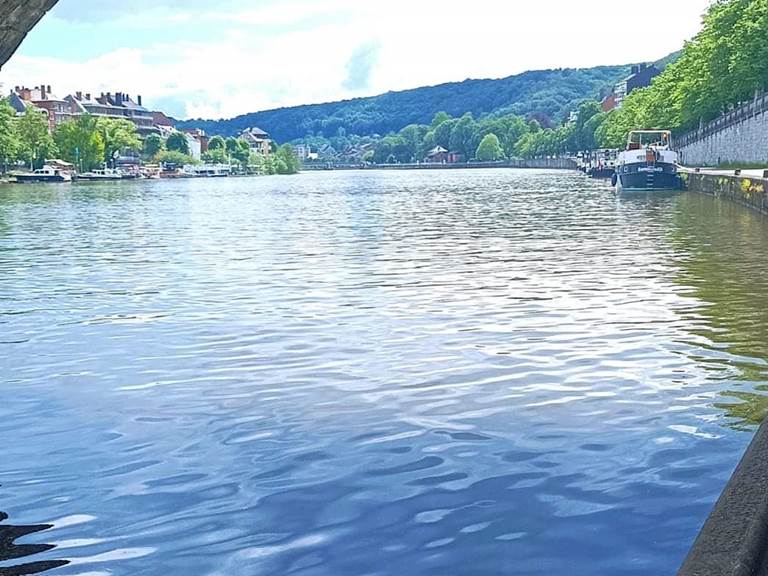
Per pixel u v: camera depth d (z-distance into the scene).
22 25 8.07
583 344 15.18
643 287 21.62
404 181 154.75
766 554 5.15
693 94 97.12
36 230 47.16
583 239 34.97
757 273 23.77
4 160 157.25
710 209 51.09
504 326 16.88
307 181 181.50
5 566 7.30
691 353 14.41
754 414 11.05
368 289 22.09
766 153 74.12
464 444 10.03
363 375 13.30
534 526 7.77
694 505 8.13
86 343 16.08
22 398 12.39
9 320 18.62
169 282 24.41
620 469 9.12
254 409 11.63
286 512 8.21
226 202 82.31
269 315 18.58
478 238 36.44
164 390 12.69
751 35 78.88
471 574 6.97
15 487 9.01
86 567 7.27
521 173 196.38
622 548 7.31
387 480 8.95
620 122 150.62
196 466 9.49
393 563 7.18
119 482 9.09
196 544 7.62
